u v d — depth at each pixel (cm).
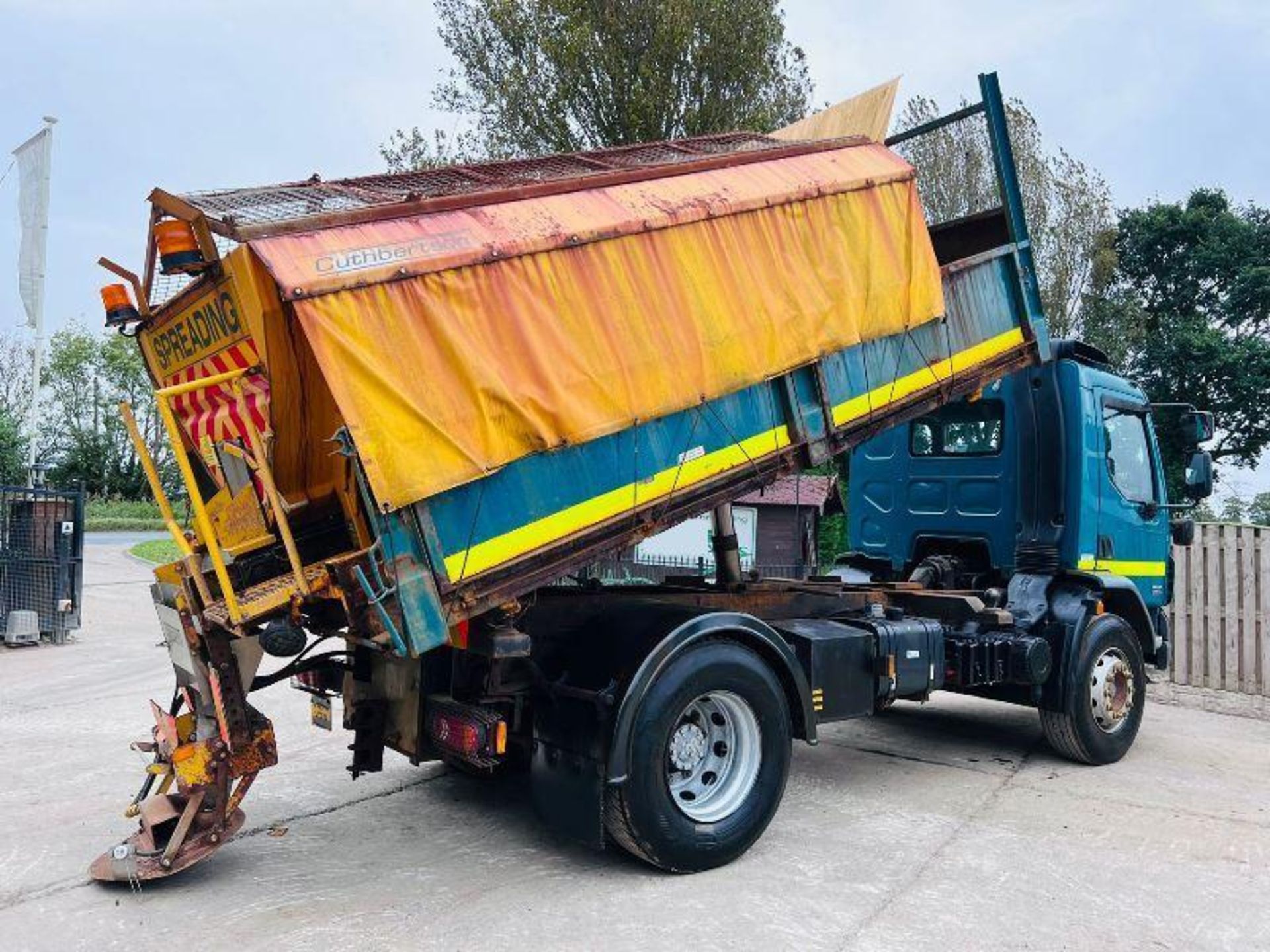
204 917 402
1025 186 3152
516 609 429
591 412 435
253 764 446
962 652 632
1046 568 700
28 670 1027
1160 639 791
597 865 466
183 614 439
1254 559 923
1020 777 646
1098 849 500
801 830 522
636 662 438
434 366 392
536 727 466
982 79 640
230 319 402
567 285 434
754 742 477
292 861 470
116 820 528
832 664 532
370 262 383
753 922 399
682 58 2292
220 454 443
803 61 2456
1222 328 4388
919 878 452
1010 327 645
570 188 457
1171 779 651
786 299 512
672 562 1689
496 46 2392
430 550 389
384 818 539
